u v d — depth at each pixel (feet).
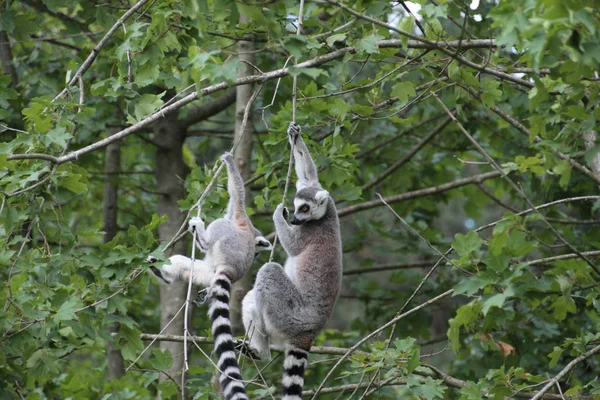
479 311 30.83
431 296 54.54
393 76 40.57
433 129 59.16
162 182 57.82
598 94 30.73
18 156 32.40
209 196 40.73
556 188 49.60
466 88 38.52
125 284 34.71
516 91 46.88
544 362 47.85
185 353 30.07
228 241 35.83
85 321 33.83
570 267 31.45
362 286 57.62
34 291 34.81
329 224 38.04
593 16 26.00
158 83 47.37
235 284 49.34
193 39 36.70
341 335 56.39
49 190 35.91
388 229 61.46
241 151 48.29
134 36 34.94
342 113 42.22
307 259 37.06
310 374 54.85
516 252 29.91
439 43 35.73
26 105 53.06
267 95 55.26
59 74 54.03
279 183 44.78
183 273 35.65
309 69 28.48
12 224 34.83
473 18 46.60
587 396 34.35
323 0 30.86
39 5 51.13
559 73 29.25
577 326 46.62
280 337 35.81
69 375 43.55
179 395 38.45
